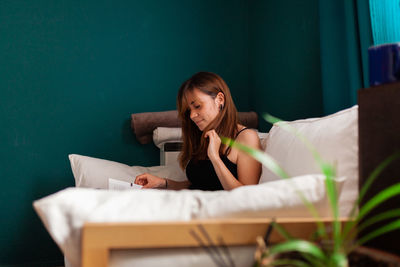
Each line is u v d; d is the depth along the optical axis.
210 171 1.83
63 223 0.85
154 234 0.81
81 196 0.88
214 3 3.11
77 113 2.68
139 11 2.89
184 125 1.97
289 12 2.72
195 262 0.84
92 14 2.77
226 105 1.82
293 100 2.68
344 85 2.08
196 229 0.84
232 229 0.86
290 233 0.90
